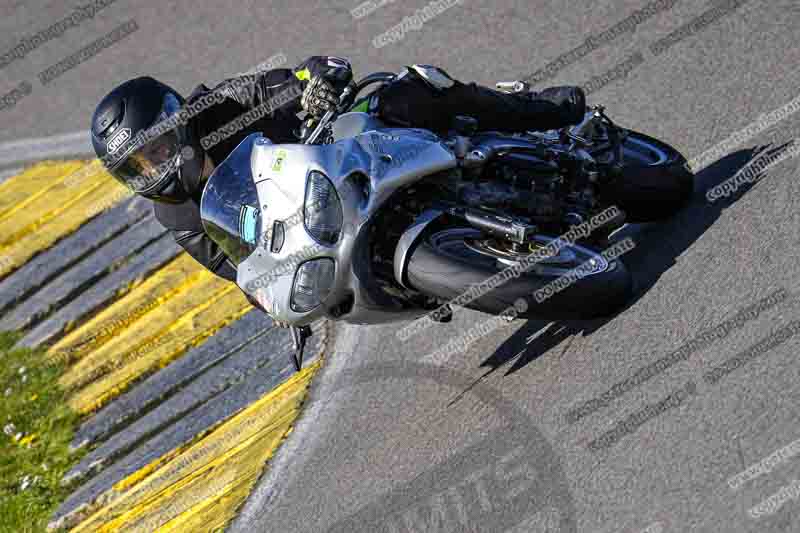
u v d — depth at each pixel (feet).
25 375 92.17
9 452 85.40
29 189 116.26
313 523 57.82
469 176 54.65
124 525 70.28
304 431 66.59
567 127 63.62
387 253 52.08
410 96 55.93
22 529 76.95
